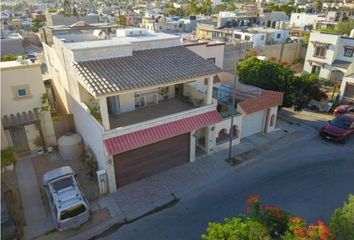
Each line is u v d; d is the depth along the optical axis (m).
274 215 10.92
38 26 93.12
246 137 24.98
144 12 127.12
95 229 15.20
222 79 30.75
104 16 110.88
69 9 118.56
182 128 18.80
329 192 18.06
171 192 18.00
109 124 17.81
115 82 16.19
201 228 15.29
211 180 19.20
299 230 9.61
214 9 138.50
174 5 163.62
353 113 29.02
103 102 15.66
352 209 10.50
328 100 33.66
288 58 52.44
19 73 20.09
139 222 15.70
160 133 17.95
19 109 20.88
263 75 27.64
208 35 59.88
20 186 18.42
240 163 21.11
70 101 22.50
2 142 20.05
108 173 17.20
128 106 20.25
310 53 43.97
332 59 41.44
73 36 24.56
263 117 25.44
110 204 16.89
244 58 37.84
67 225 14.44
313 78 29.02
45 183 16.12
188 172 19.97
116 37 23.19
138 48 20.89
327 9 98.50
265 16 84.00
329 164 21.11
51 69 27.09
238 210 16.52
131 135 17.14
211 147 22.06
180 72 18.50
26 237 14.63
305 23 79.56
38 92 21.22
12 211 15.98
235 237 9.78
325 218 15.90
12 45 56.00
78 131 22.66
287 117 29.80
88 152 20.59
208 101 20.31
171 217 16.06
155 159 19.22
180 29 75.88
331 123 25.67
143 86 16.44
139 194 17.77
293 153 22.58
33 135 21.91
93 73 16.73
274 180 19.27
